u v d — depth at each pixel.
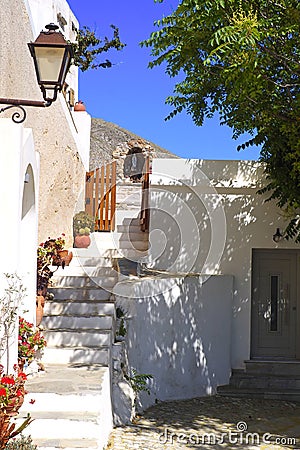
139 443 8.32
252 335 13.98
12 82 9.53
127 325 10.38
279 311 14.02
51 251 10.25
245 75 8.95
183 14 9.59
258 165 13.48
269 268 14.03
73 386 7.61
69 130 14.19
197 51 10.39
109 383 8.68
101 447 7.34
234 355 13.57
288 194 12.63
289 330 13.98
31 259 8.34
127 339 10.33
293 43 9.48
